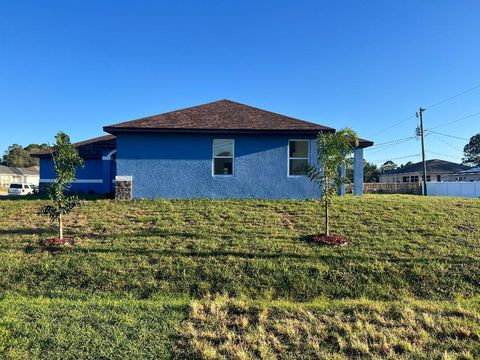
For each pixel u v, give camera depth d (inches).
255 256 319.3
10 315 220.1
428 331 204.7
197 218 439.2
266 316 223.0
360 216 455.5
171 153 603.2
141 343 190.9
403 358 177.8
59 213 354.6
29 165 3604.8
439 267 302.4
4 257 313.1
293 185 611.8
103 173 792.9
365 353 182.2
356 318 220.1
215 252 325.4
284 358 178.7
